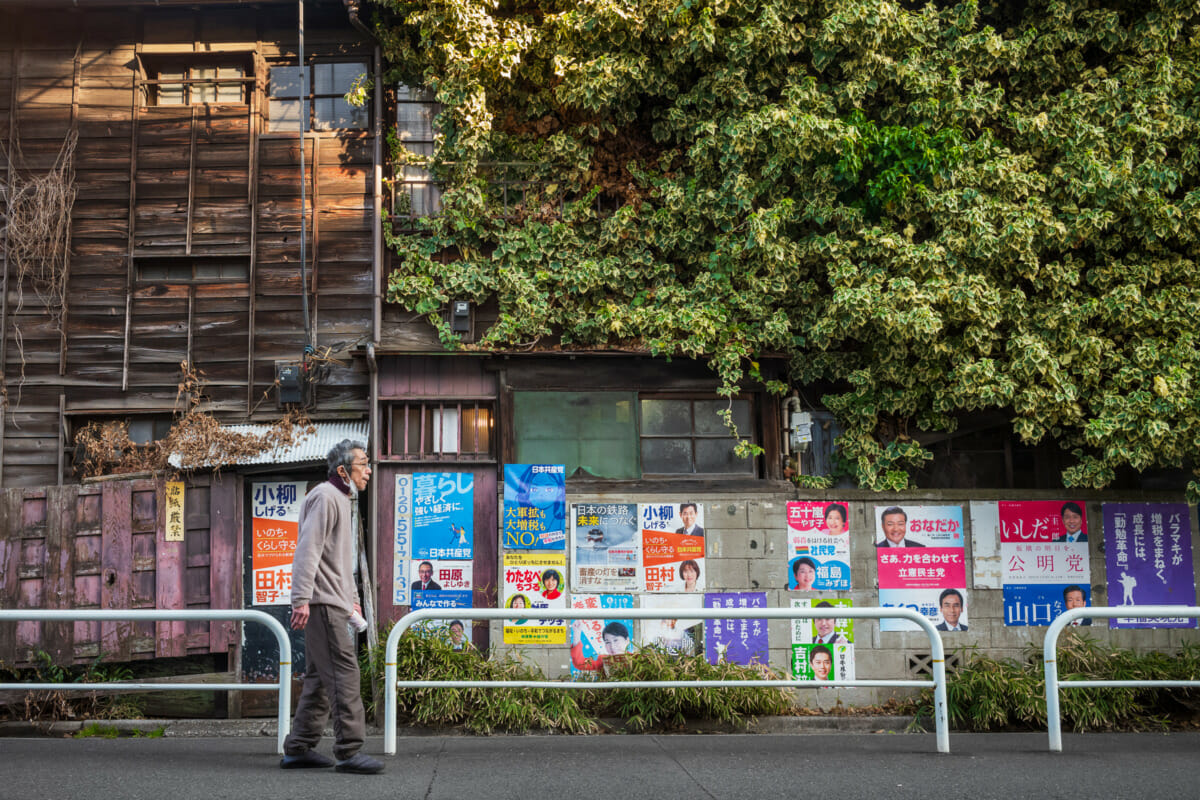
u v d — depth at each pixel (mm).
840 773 5430
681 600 9352
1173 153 9867
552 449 9648
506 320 9594
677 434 9898
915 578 9578
